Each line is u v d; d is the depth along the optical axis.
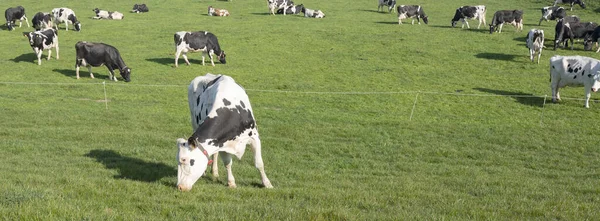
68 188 9.06
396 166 14.52
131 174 11.40
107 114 20.95
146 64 32.47
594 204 10.05
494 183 12.26
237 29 44.09
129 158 13.52
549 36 40.81
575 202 10.02
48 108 21.91
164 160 13.55
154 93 25.75
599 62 23.11
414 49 36.97
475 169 14.27
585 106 23.75
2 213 6.99
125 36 41.28
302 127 19.42
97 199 8.45
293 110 22.83
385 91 26.92
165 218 7.58
